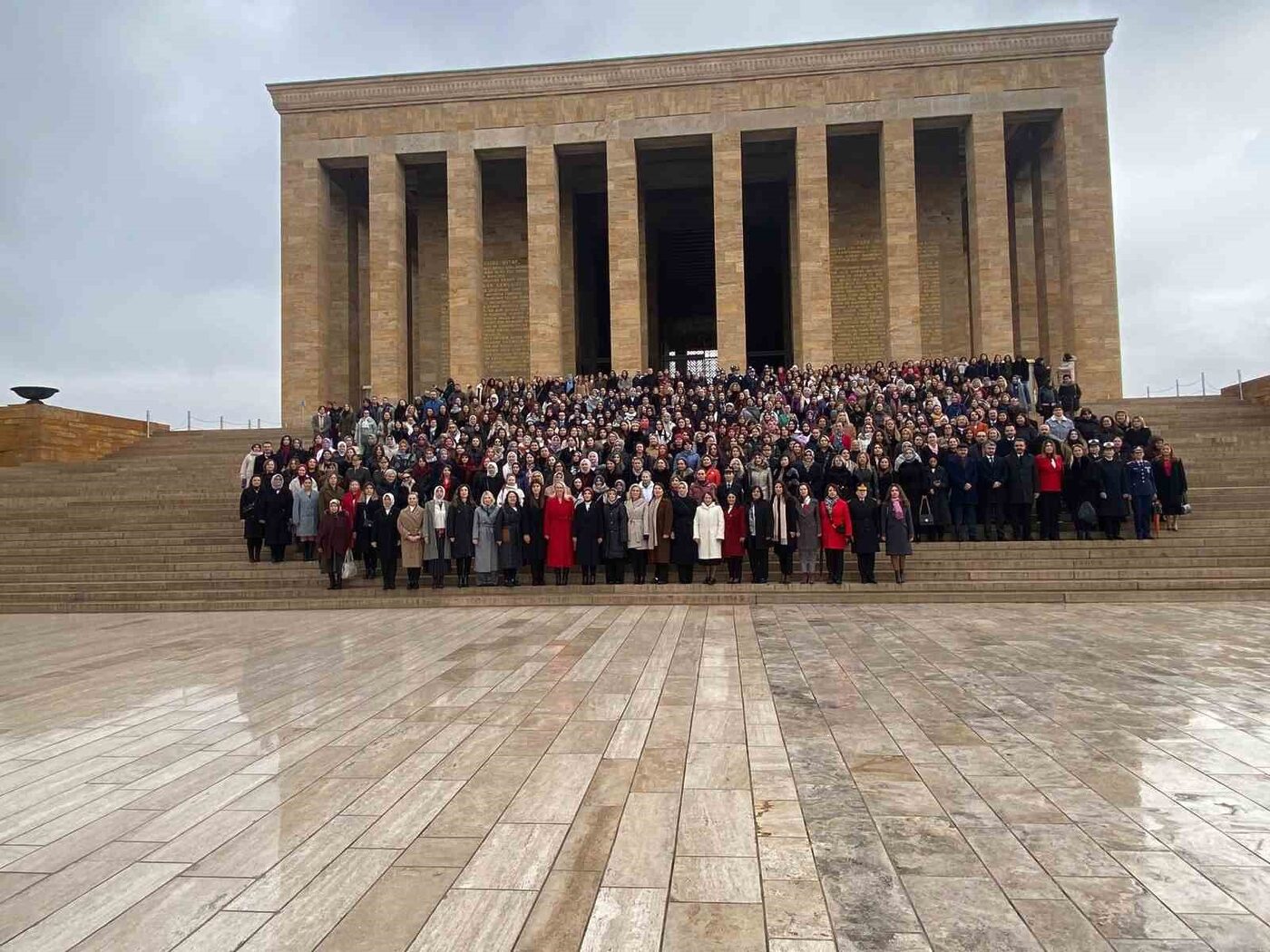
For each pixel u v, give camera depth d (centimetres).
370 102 3591
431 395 2662
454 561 1659
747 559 1806
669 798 531
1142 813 497
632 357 3459
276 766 609
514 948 360
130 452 2844
